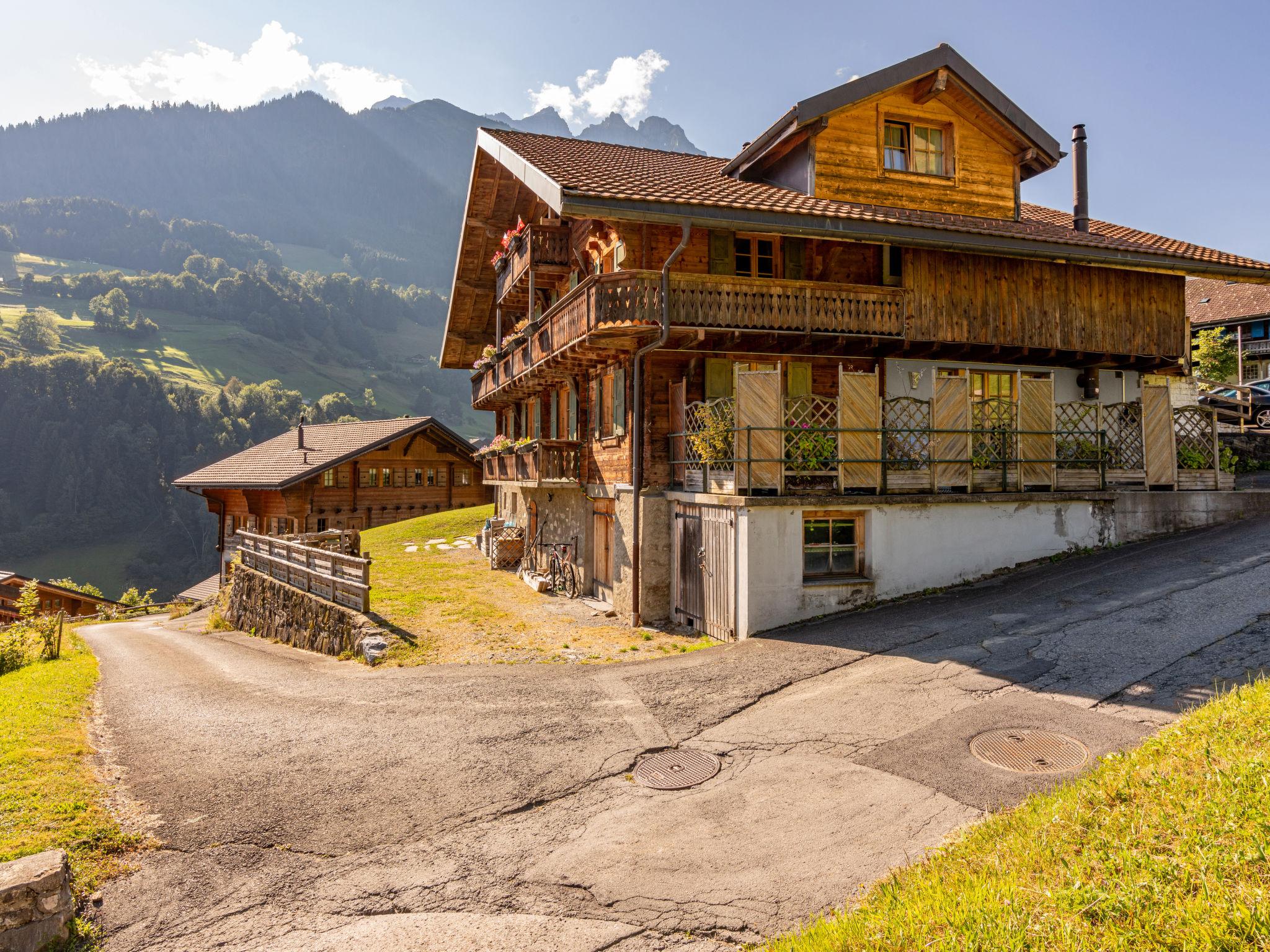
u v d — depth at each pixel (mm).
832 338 14188
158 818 6055
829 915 4453
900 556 12414
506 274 20906
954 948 3471
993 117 15820
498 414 29703
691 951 4301
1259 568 10789
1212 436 14961
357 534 21594
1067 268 15891
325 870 5320
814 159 14898
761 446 11906
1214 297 35719
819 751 6852
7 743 7246
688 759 6980
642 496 14250
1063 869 4027
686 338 13875
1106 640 8742
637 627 13828
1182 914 3387
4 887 4242
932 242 13758
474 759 7203
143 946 4492
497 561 21828
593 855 5414
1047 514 13391
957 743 6641
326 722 8445
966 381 13078
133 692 10430
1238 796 4207
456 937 4539
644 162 17188
